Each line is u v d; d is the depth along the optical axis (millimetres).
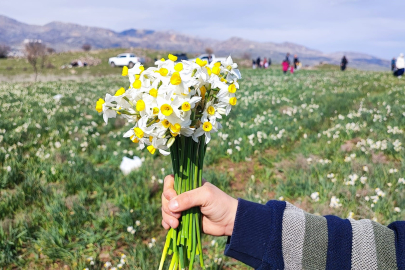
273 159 6688
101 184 5332
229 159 6895
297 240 1291
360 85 17797
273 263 1298
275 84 19859
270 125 8625
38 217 4293
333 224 1316
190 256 1584
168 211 1618
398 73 23328
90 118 10977
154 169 5906
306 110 10500
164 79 1479
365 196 4430
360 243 1223
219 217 1508
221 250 3736
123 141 7840
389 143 6273
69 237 3887
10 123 9102
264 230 1356
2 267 3496
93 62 57906
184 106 1419
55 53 75125
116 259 3617
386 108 9953
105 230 4062
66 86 21125
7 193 4848
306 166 5867
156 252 3582
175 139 1615
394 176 4953
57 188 5129
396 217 3824
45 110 11164
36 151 7000
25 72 42312
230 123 9531
